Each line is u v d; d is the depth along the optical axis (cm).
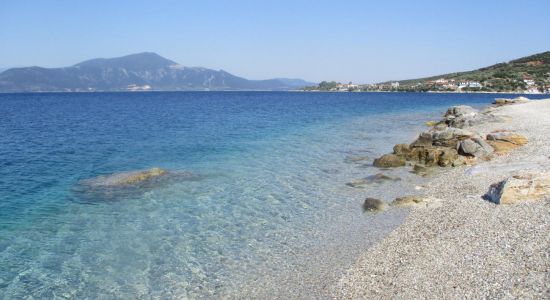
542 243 1155
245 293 1135
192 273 1246
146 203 1873
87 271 1252
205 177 2327
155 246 1427
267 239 1488
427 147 2745
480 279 1042
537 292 926
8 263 1290
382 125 5019
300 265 1288
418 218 1609
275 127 4719
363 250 1371
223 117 6134
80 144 3491
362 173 2428
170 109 8306
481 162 2481
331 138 3844
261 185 2170
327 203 1877
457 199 1764
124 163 2712
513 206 1520
